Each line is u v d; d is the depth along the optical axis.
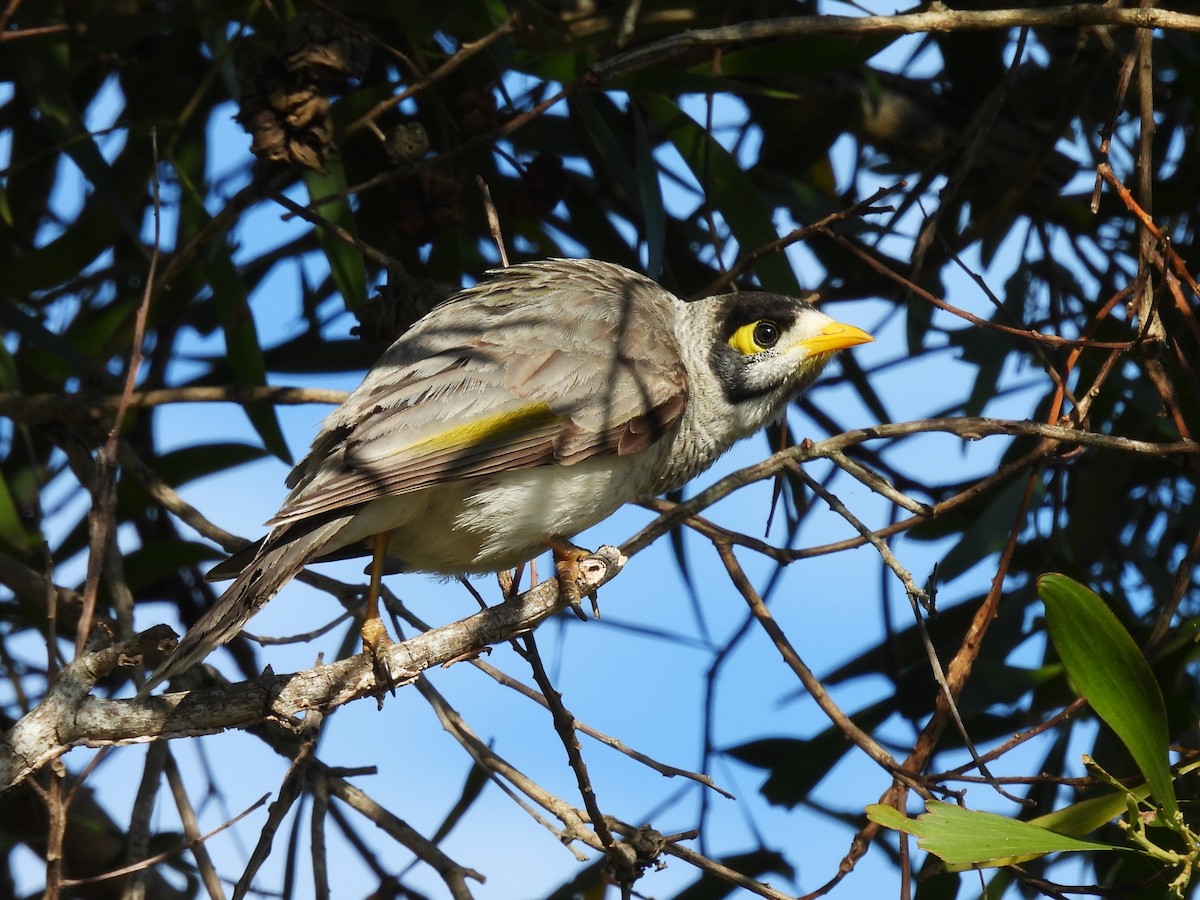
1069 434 7.93
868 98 11.48
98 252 10.18
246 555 8.05
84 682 6.72
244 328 9.70
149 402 9.69
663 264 10.70
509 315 8.72
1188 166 11.05
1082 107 10.63
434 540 8.34
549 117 11.08
